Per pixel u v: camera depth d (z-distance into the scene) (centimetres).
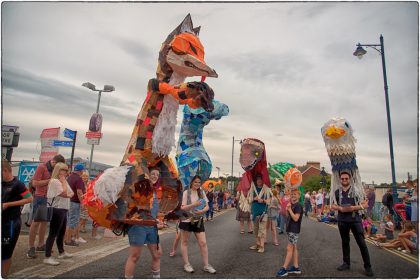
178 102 449
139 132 429
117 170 390
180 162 702
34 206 509
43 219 495
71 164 1031
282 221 948
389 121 1077
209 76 443
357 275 462
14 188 389
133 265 362
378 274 468
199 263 521
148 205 397
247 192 709
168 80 440
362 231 477
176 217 456
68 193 496
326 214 1335
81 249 606
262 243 633
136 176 397
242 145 698
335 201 514
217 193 2098
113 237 751
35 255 520
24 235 710
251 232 924
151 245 383
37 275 423
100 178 382
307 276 454
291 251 460
